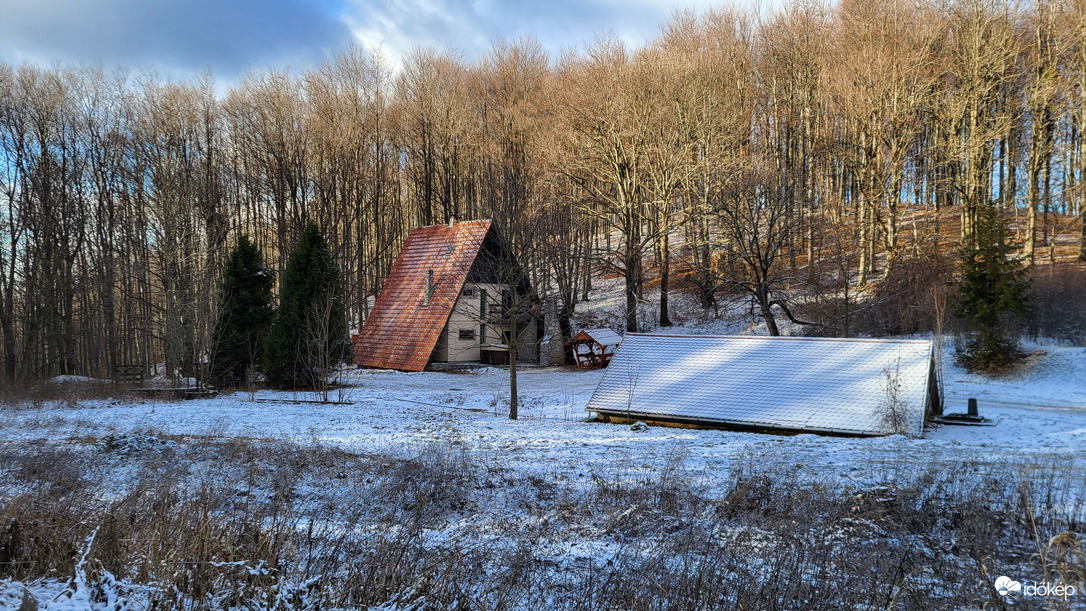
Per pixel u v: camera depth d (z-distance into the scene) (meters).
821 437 20.67
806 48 54.09
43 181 43.78
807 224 45.50
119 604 4.98
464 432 21.47
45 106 44.09
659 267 58.28
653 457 16.83
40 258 43.66
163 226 37.88
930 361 22.88
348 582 5.87
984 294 33.62
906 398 21.52
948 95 46.06
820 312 40.59
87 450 15.13
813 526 10.23
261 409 26.38
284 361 33.78
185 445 16.31
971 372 33.19
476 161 54.69
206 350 35.00
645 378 25.81
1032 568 8.38
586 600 6.86
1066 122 46.31
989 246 33.69
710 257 51.78
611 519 10.70
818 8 54.28
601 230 62.91
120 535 6.84
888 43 45.97
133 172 46.66
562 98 50.50
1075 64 44.47
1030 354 33.47
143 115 48.41
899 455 17.05
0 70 43.19
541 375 40.38
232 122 53.75
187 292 35.19
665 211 46.03
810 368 23.95
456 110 56.22
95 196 47.75
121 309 48.84
